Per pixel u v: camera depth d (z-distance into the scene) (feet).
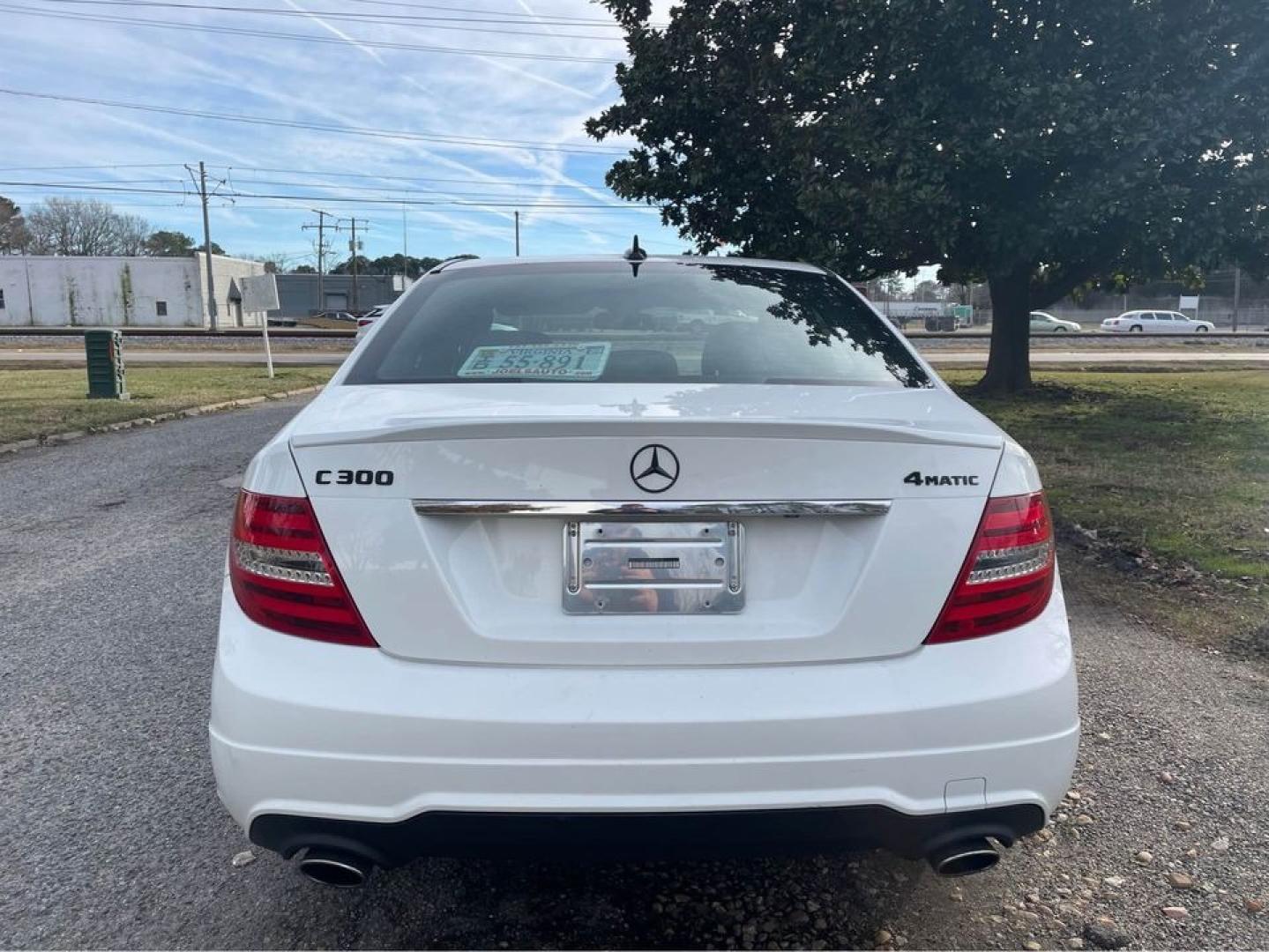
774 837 6.55
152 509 23.09
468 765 6.37
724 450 6.62
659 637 6.61
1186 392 50.62
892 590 6.71
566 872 8.82
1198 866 8.82
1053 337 149.89
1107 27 28.17
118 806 9.80
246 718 6.55
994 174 30.01
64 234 298.76
